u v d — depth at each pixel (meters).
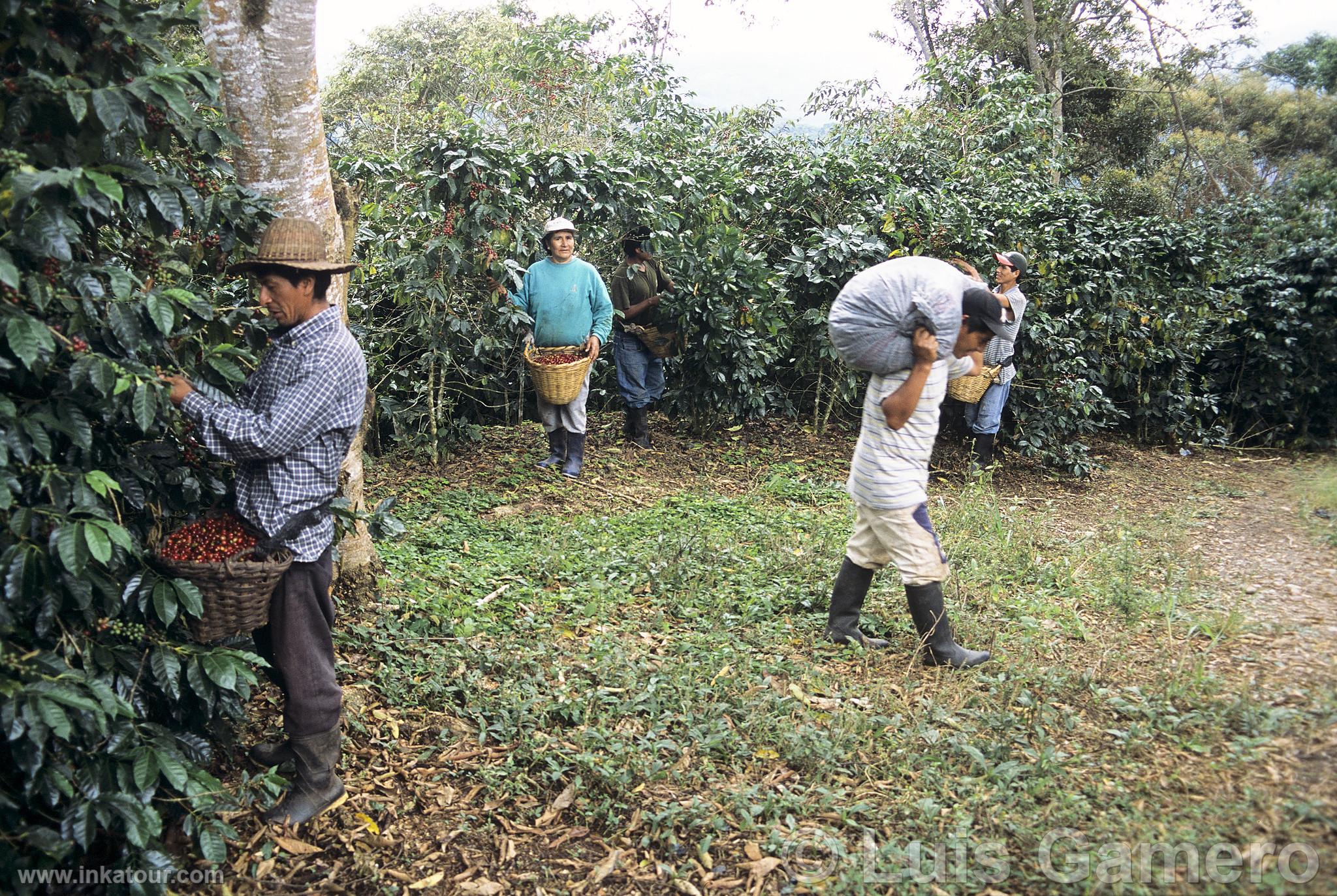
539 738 3.75
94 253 3.04
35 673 2.44
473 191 7.28
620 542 6.12
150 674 2.93
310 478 3.10
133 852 2.72
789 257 8.71
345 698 3.98
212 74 2.95
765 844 3.21
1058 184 13.88
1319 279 10.22
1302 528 6.88
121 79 2.90
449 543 6.00
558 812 3.42
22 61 2.65
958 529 6.53
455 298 7.65
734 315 8.40
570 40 10.64
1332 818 3.03
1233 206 11.97
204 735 3.30
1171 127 23.28
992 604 5.23
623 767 3.55
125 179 2.82
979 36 21.08
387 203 7.78
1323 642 4.51
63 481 2.56
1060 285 9.06
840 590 4.73
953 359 4.48
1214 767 3.43
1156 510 7.62
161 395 2.82
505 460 7.80
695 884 3.07
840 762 3.66
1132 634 4.78
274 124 4.15
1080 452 8.57
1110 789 3.36
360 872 3.10
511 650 4.48
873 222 8.86
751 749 3.76
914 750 3.69
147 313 2.85
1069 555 6.12
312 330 3.09
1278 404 10.35
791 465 8.09
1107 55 22.09
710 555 5.77
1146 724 3.77
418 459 7.84
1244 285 10.59
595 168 7.99
